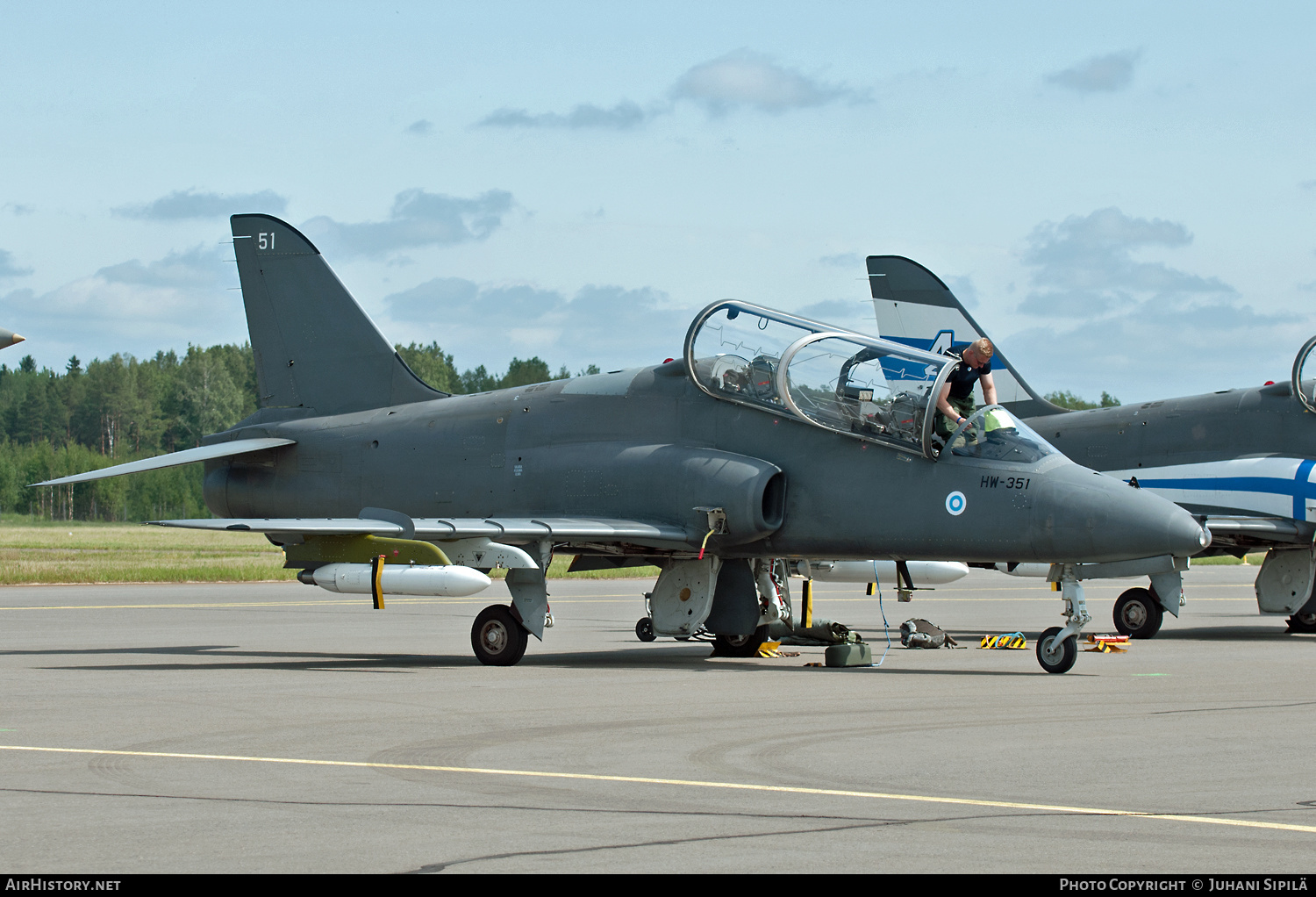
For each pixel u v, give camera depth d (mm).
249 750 14586
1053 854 9977
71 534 158125
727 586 27047
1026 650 29203
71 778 12945
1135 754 14344
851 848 10148
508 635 24844
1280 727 16406
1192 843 10328
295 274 31984
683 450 25719
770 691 20359
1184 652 28250
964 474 23312
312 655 27547
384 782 12719
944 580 31422
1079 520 22203
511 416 28141
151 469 29531
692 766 13578
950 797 12039
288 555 25594
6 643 30234
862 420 24250
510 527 24219
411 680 21984
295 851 10031
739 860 9789
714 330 25828
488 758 14062
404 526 24234
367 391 31156
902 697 19547
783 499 24891
